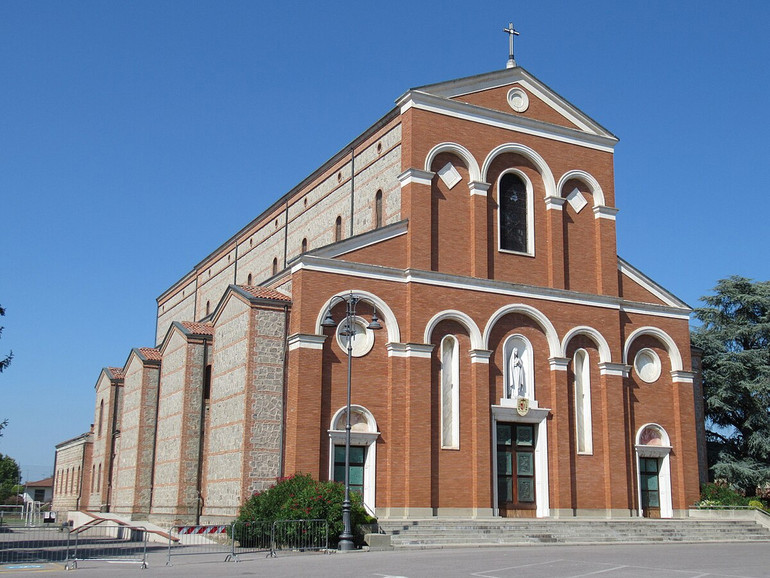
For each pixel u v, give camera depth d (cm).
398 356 3603
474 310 3794
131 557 2695
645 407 4184
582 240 4206
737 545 3300
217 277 6300
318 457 3356
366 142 4253
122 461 5000
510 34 4303
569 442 3894
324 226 4638
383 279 3644
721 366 5022
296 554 2717
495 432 3750
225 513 3488
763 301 5241
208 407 3959
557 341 3956
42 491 13062
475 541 3166
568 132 4231
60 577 2033
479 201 3906
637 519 3794
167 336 4434
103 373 5822
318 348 3450
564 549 2944
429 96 3888
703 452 4578
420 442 3541
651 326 4275
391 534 3075
